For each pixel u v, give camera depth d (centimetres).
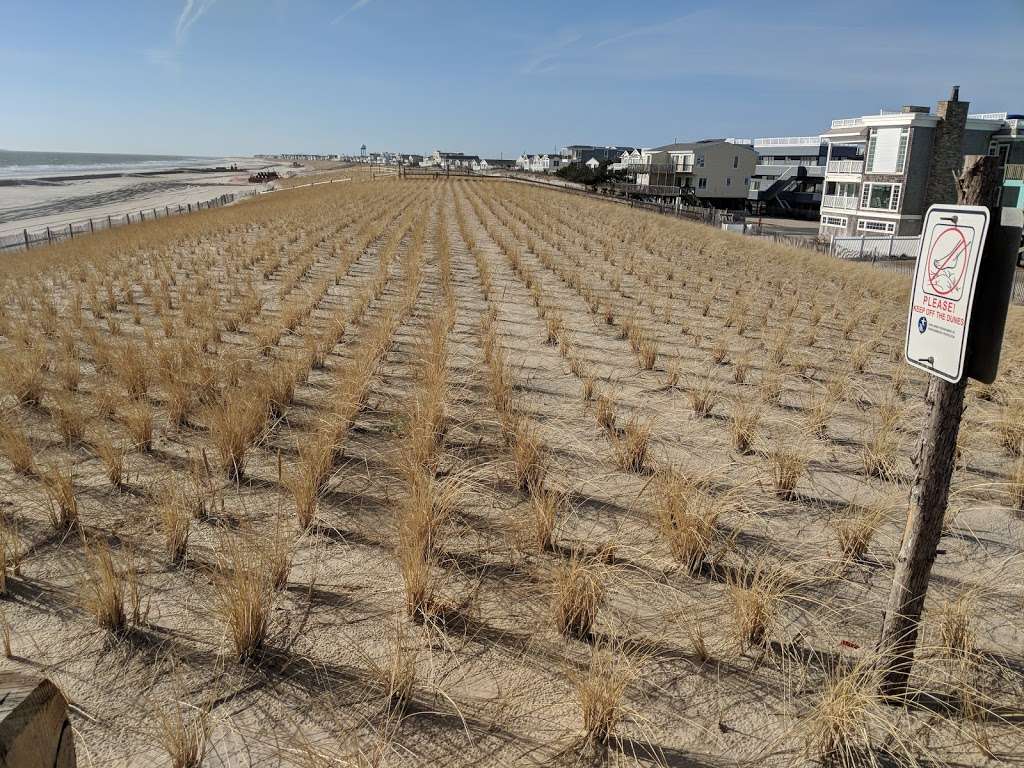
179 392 620
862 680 302
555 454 570
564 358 884
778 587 371
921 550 283
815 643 343
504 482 510
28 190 8375
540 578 387
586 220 3244
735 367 843
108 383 685
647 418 663
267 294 1312
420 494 419
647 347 856
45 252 1830
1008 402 696
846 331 1102
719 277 1727
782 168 8681
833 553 429
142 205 5969
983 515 486
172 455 542
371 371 733
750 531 455
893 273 1903
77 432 566
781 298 1453
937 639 332
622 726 288
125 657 320
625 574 398
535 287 1379
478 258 1780
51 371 743
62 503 430
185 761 258
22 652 321
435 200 4400
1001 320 236
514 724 287
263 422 590
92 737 273
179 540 400
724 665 326
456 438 581
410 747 273
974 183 243
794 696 307
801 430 634
